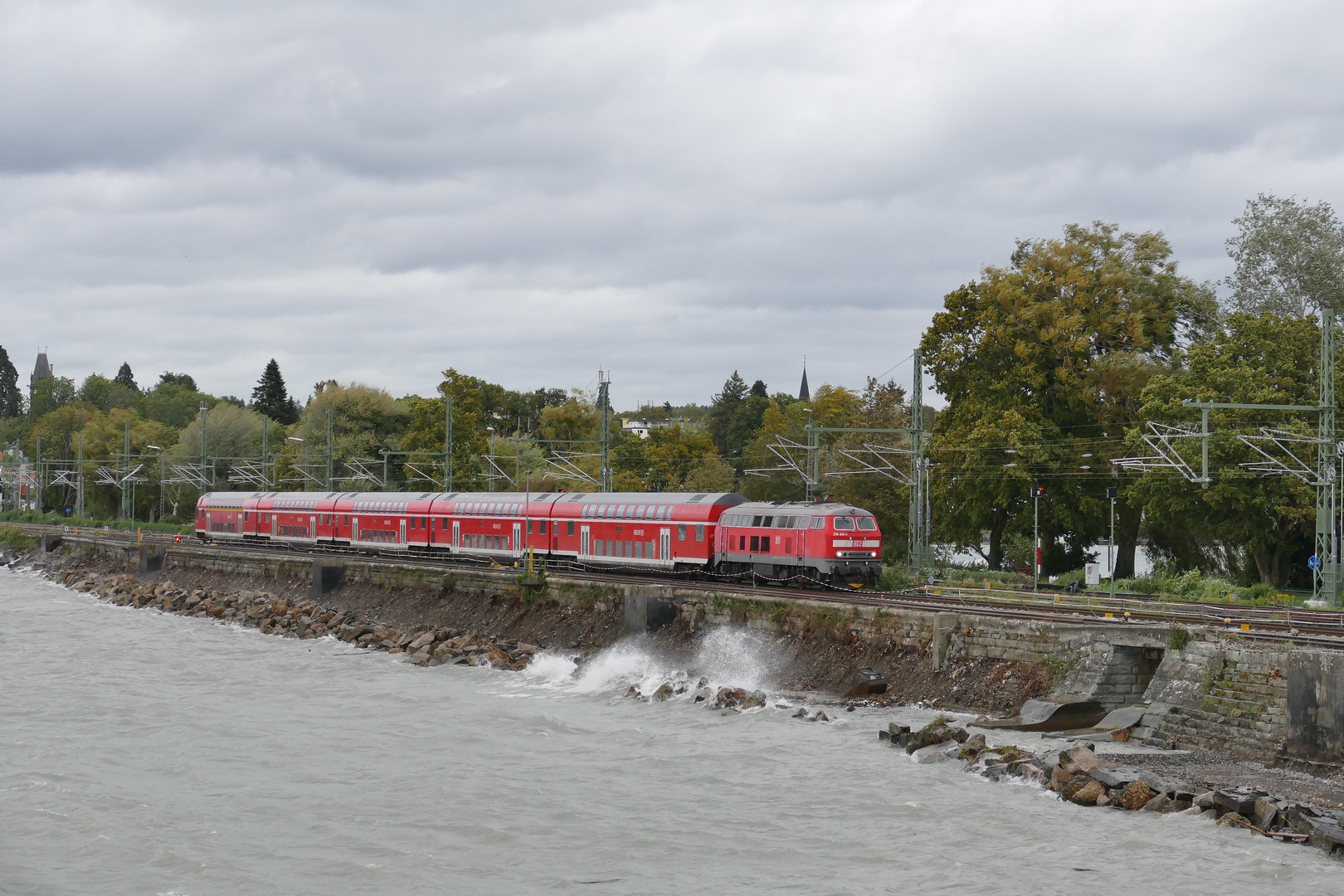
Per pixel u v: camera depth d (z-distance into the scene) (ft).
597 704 164.66
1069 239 262.26
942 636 148.46
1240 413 213.46
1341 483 207.31
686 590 185.47
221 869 100.83
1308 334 227.40
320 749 141.79
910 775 120.98
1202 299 260.21
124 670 201.05
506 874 98.99
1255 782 108.47
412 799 120.16
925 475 247.70
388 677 192.24
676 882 96.07
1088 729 129.70
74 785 126.93
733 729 143.74
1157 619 150.20
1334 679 109.09
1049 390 256.73
